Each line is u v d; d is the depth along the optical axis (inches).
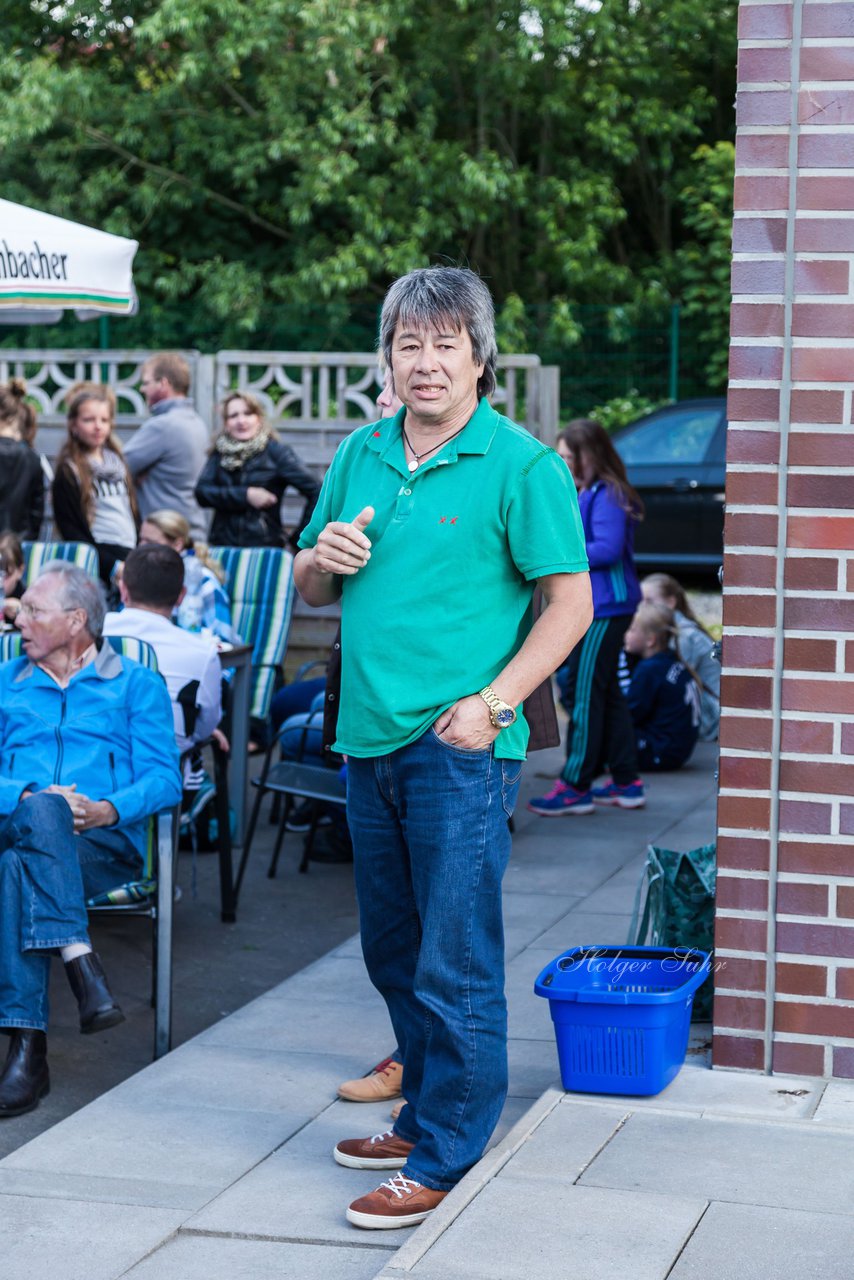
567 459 279.6
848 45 141.3
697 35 763.4
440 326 121.1
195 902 241.9
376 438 128.9
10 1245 124.7
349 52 688.4
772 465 144.4
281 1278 119.3
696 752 350.0
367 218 703.7
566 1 733.9
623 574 281.9
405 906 131.4
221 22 713.6
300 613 417.7
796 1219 117.5
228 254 792.3
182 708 221.8
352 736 126.4
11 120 714.8
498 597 123.6
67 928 164.4
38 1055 165.0
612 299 780.0
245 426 350.3
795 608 144.4
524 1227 116.3
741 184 143.6
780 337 143.6
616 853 255.9
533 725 133.3
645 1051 141.3
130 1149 143.5
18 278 213.2
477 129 786.8
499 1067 127.0
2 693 191.3
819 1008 146.3
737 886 147.5
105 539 346.3
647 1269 109.7
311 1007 183.9
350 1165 138.3
